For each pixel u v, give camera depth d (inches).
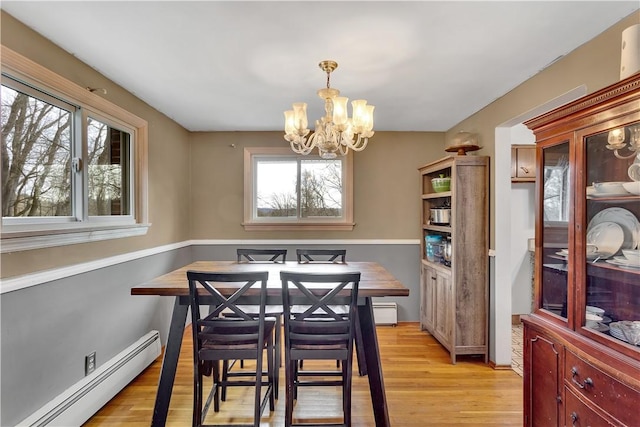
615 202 57.6
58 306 78.2
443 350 130.0
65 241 79.5
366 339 81.7
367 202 162.1
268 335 85.7
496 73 93.9
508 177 116.3
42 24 69.6
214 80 99.0
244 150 161.2
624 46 55.6
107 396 91.4
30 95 74.2
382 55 83.0
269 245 161.5
